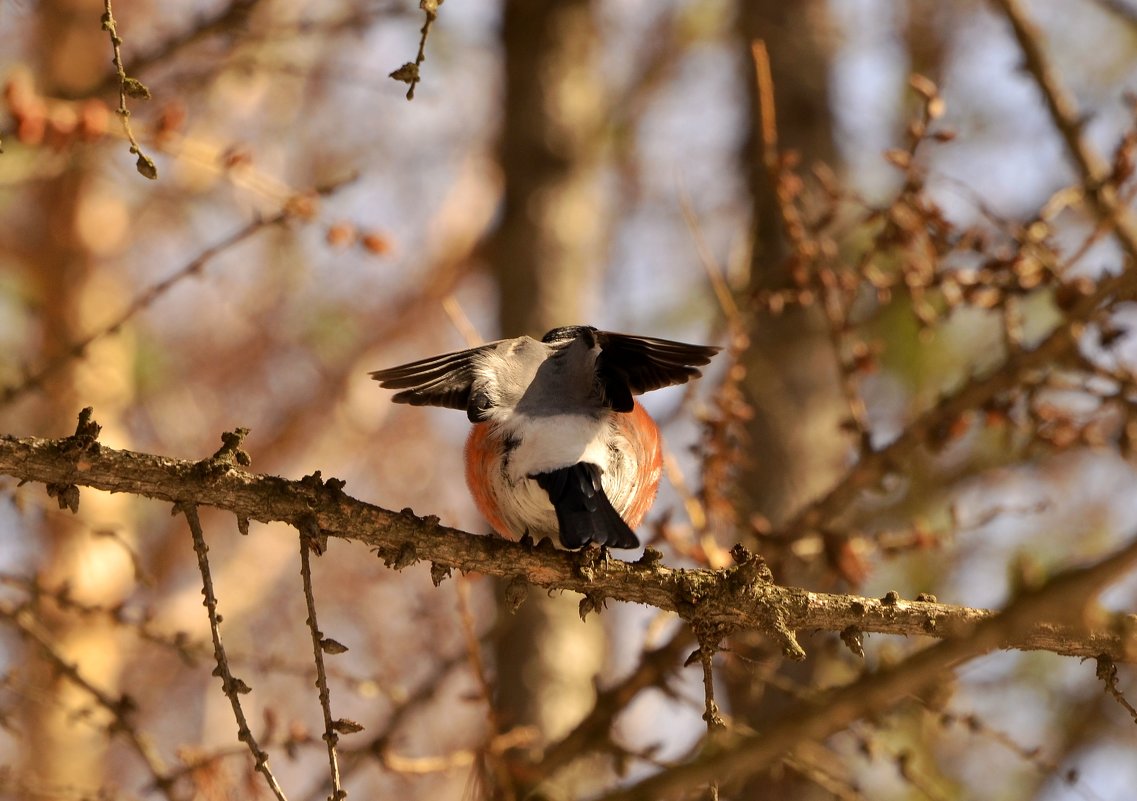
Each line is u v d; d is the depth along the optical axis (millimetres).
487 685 8773
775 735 5207
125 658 15547
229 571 16969
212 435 18078
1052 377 9102
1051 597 4578
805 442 12148
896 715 9219
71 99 10992
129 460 5906
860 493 9391
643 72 18125
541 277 12789
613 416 7484
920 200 8867
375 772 16125
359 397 18391
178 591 17109
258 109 18641
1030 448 9141
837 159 13156
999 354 12984
